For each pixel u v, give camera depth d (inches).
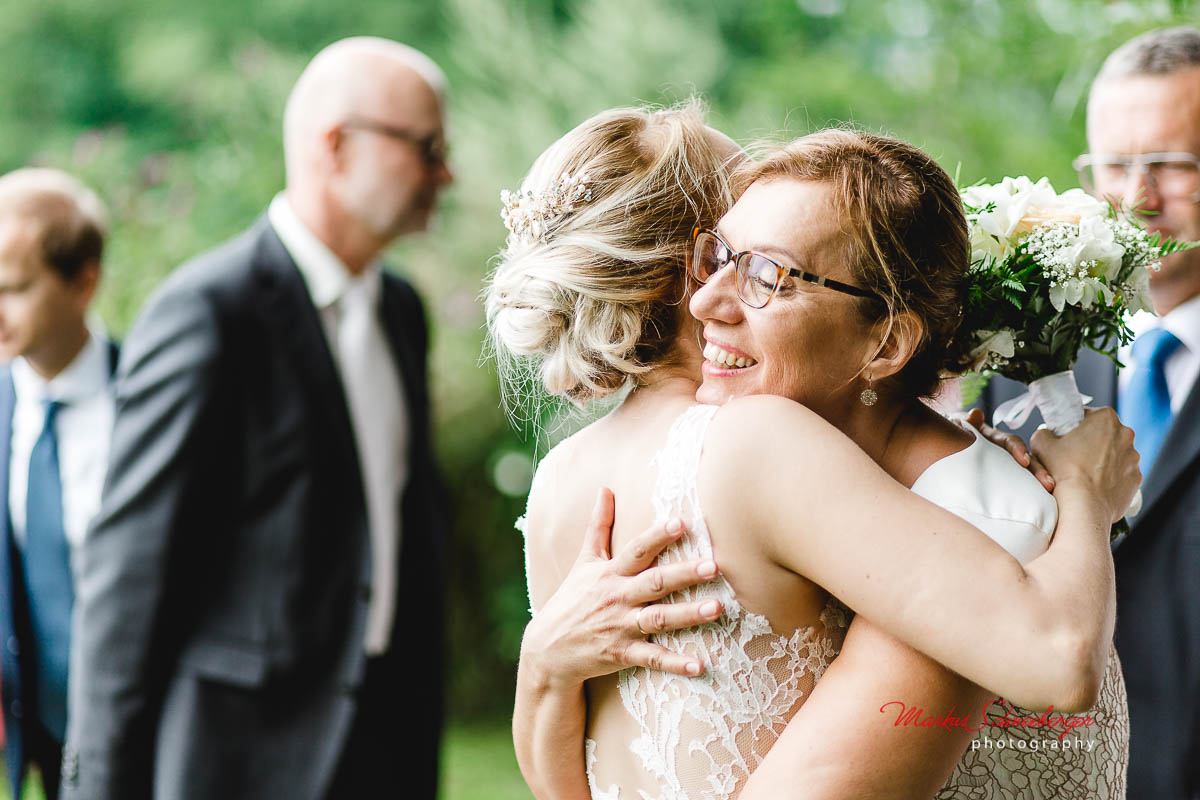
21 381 149.3
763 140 67.7
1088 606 53.3
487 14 305.6
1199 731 91.6
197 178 324.5
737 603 57.9
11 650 142.6
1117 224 67.2
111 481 129.8
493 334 71.5
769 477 56.4
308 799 129.7
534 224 64.8
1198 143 97.8
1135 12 156.4
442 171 156.6
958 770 63.6
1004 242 65.1
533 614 70.7
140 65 365.7
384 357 151.3
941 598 52.9
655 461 61.1
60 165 330.3
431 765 151.3
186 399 129.6
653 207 63.3
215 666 129.6
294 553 133.0
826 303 57.8
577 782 66.3
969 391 79.1
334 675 133.5
